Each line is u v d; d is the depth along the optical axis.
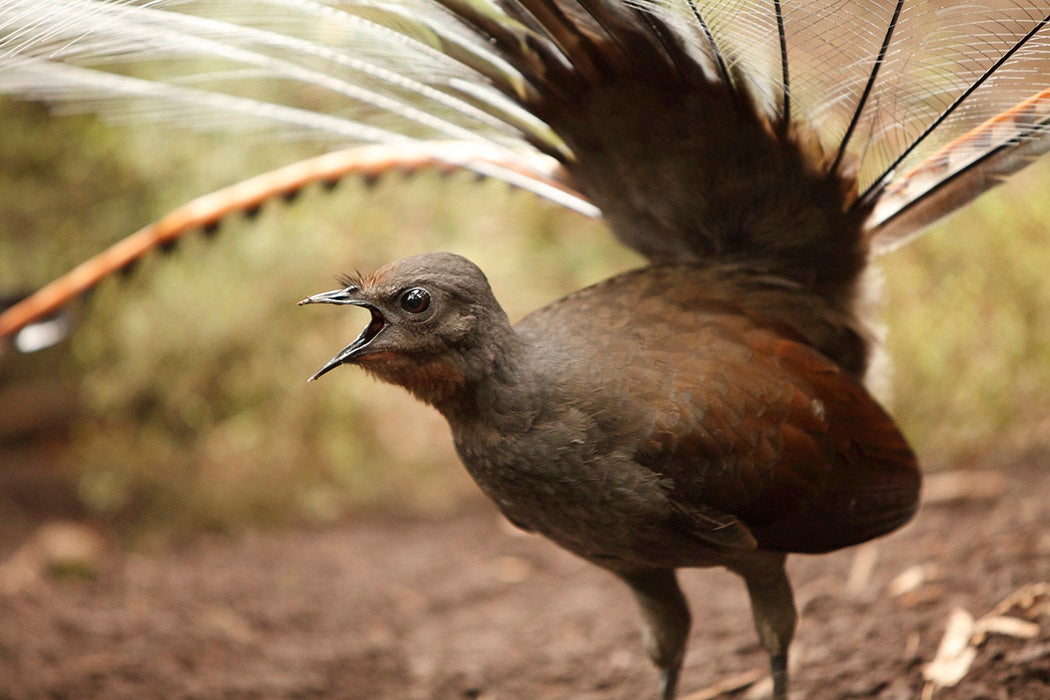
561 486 6.18
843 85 6.12
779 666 6.93
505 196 16.36
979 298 12.03
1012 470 11.67
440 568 12.85
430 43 6.86
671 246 7.32
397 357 6.00
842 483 6.52
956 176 6.60
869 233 6.86
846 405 6.57
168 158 15.78
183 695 9.44
